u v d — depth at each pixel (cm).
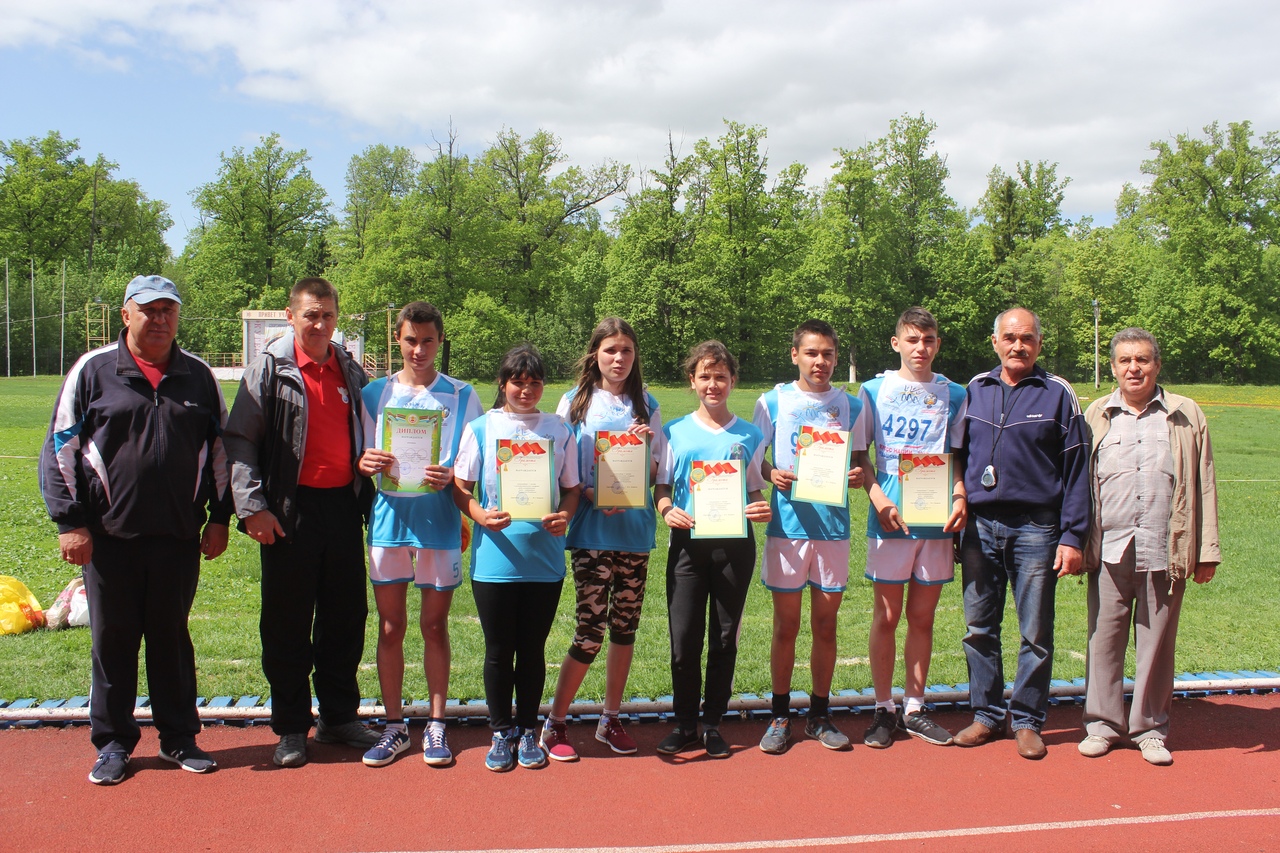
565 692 482
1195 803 431
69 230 6431
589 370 503
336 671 485
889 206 5941
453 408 494
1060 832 400
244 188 5962
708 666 489
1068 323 6244
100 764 439
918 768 472
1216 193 5728
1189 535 481
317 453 466
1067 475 494
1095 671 504
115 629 439
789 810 420
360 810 412
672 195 5922
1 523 1134
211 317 6059
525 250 6331
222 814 405
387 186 7294
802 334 516
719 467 479
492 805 419
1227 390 5109
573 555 494
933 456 508
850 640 693
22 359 6141
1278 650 677
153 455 434
